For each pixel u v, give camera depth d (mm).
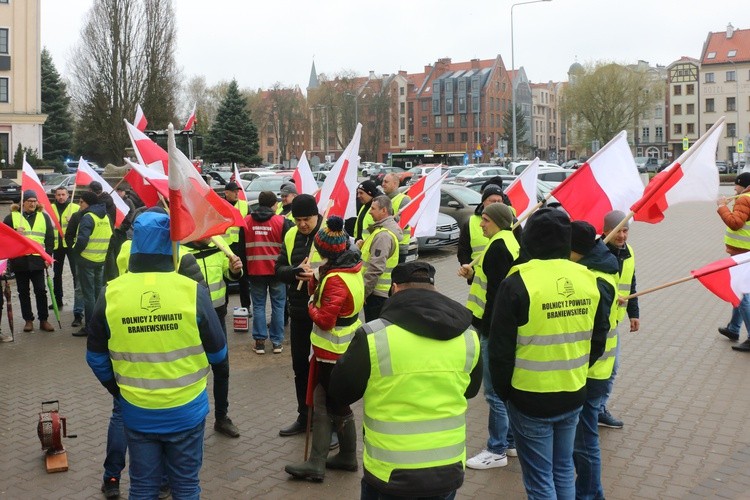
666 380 7797
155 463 3900
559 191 6438
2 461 5805
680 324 10414
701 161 5941
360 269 5344
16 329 10562
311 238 6426
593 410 4703
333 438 6055
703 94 100750
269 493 5184
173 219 3885
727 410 6836
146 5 49906
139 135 6828
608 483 5312
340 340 5258
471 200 19109
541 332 4000
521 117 106500
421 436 3443
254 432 6387
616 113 81312
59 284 11922
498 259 5469
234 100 64312
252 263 8789
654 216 5945
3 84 53812
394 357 3443
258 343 8961
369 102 98062
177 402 3850
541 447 4074
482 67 113875
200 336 3922
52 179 37875
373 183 8562
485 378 5633
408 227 8492
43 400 7320
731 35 99875
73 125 68750
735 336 9438
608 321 4305
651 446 6000
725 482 5309
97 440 6242
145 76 50500
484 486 5293
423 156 59750
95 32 49656
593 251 4621
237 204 9836
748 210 8852
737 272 6328
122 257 5434
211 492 5199
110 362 3920
